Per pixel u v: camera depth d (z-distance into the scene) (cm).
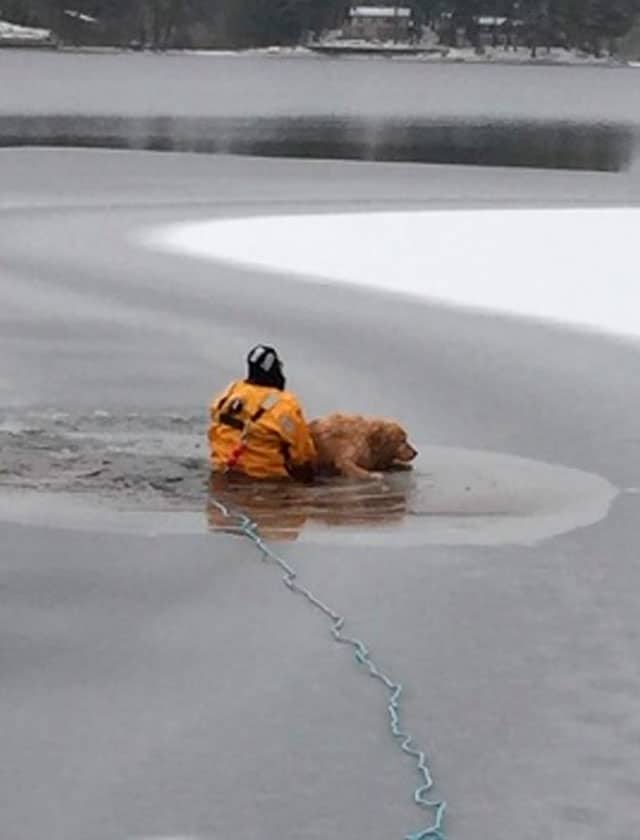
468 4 13950
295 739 601
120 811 541
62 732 602
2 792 552
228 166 4244
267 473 945
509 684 660
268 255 2217
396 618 736
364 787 564
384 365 1370
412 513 899
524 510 914
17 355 1380
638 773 580
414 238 2483
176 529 860
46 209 2864
